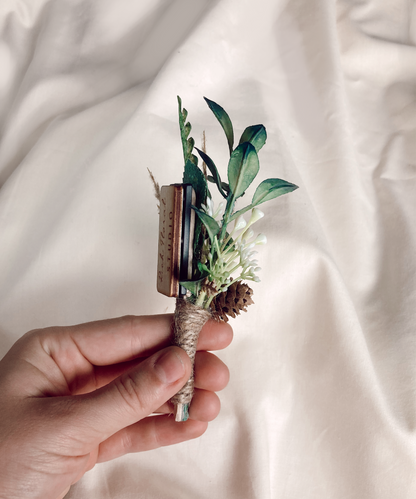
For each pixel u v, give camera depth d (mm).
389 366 263
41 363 216
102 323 227
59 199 287
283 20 319
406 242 290
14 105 318
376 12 344
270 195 185
